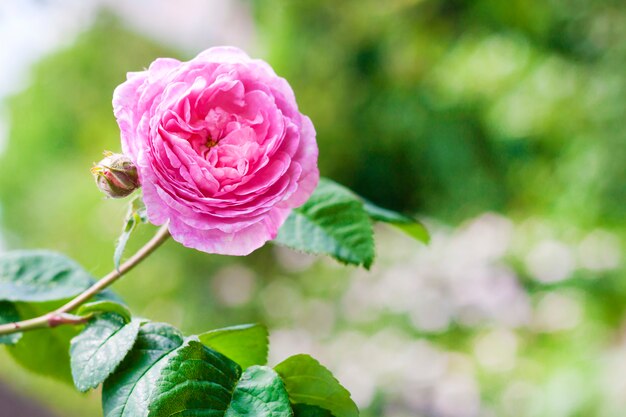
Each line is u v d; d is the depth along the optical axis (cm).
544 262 209
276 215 52
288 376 52
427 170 267
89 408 189
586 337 195
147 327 52
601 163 179
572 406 176
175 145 50
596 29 190
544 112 198
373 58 263
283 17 264
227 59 52
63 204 283
